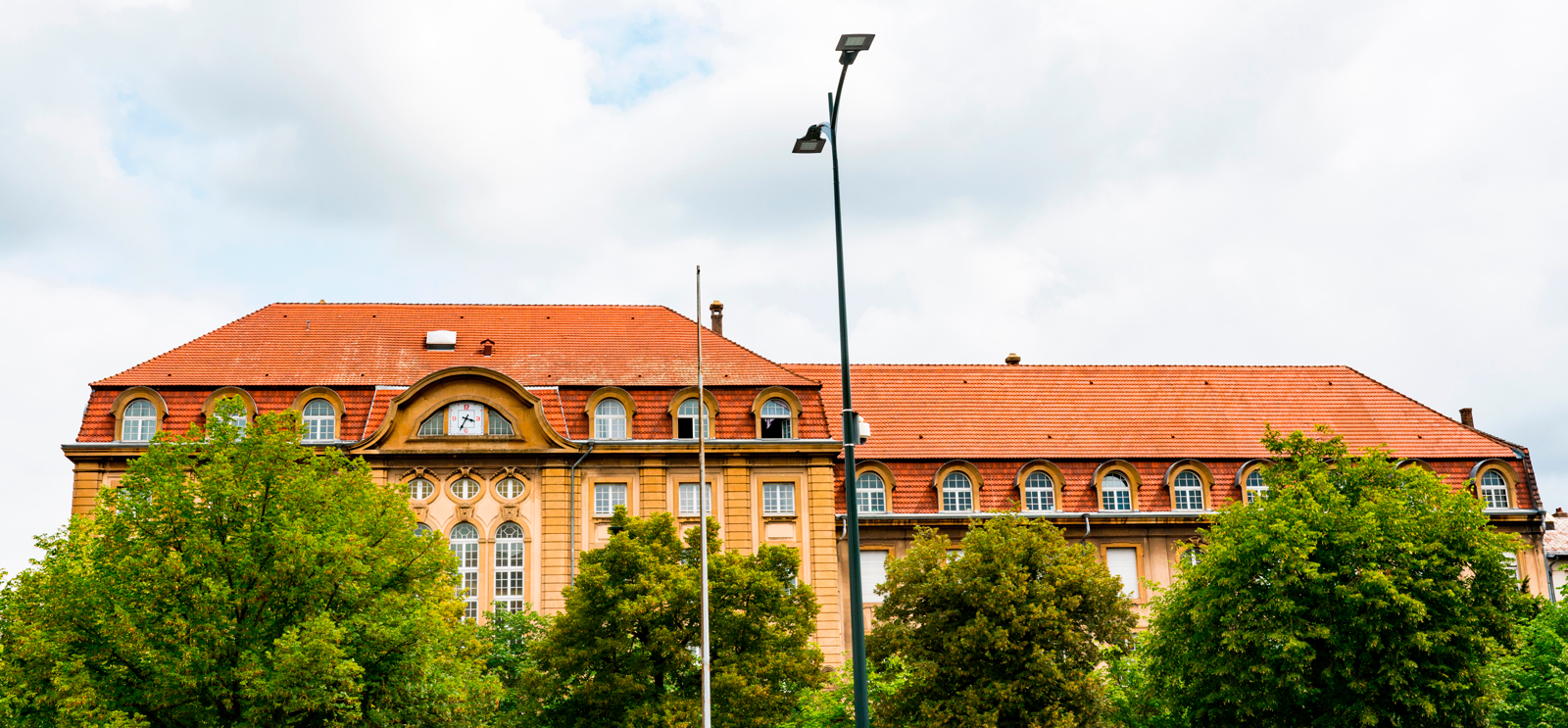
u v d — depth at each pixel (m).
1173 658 43.81
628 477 59.97
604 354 63.66
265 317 64.56
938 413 71.19
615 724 40.19
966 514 66.25
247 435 36.97
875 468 67.00
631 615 41.12
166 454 36.75
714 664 41.50
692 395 61.16
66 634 32.78
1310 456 45.47
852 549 25.19
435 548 39.34
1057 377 74.88
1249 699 41.34
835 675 49.06
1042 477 68.19
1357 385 76.88
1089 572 45.47
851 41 26.62
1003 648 43.22
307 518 36.25
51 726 32.50
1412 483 43.66
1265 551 41.72
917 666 43.91
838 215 27.58
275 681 32.44
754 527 60.25
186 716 33.84
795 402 61.94
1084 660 44.94
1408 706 39.41
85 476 57.41
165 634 33.50
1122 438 70.94
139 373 60.16
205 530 35.19
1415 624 39.78
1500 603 41.34
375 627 35.06
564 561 58.16
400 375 61.44
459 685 37.88
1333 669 40.53
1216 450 70.62
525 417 59.25
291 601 35.00
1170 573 66.88
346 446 58.19
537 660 43.03
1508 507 69.88
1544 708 44.88
